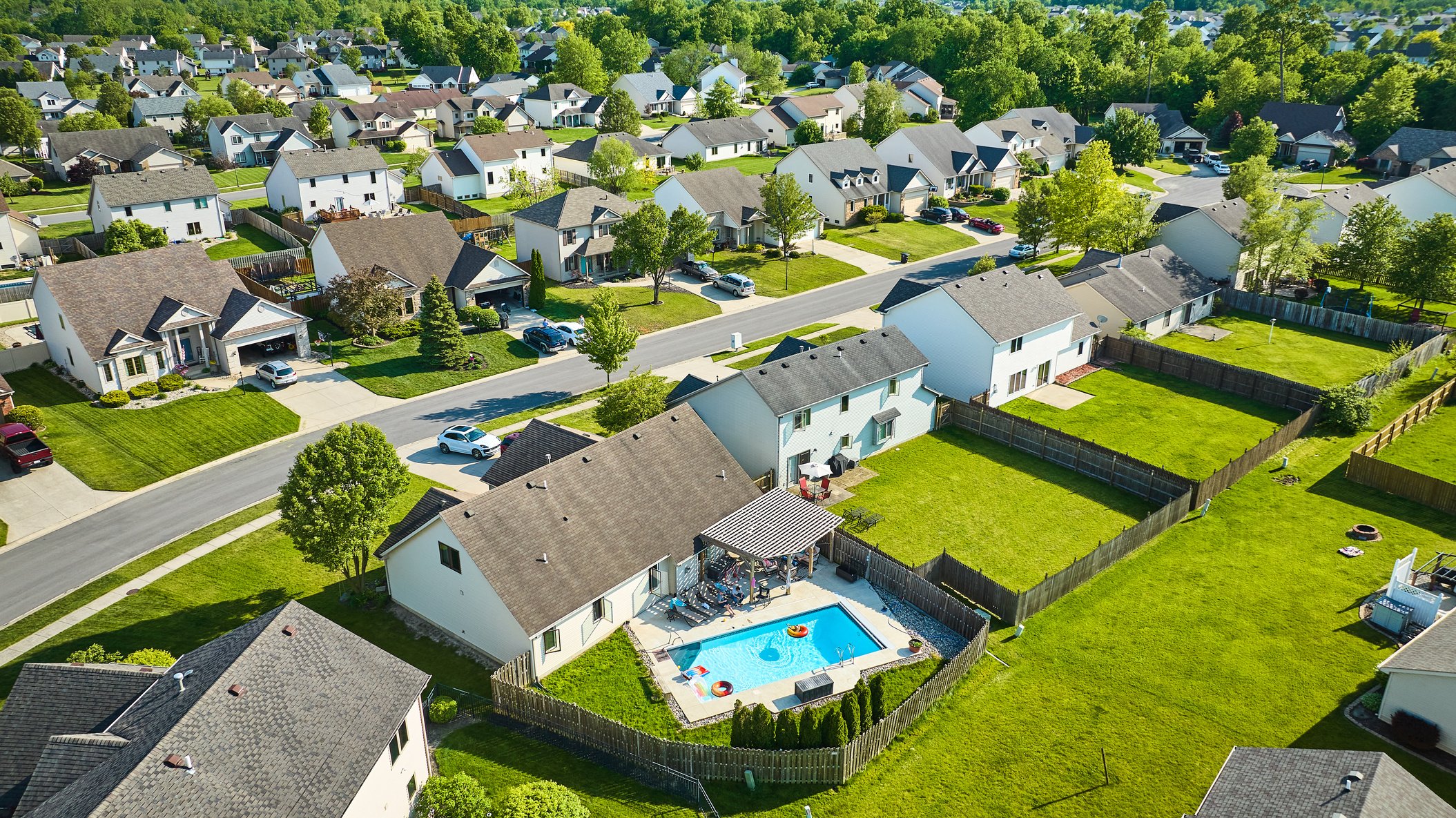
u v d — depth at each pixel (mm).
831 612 41906
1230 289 86188
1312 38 177000
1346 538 47375
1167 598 42531
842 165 112688
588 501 41250
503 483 45812
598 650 39000
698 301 86125
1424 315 80625
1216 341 76500
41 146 136750
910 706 34344
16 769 28156
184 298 67125
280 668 28344
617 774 32219
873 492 52812
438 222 83812
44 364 67375
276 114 156250
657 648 39219
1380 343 75750
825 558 46156
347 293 73062
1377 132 144250
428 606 40531
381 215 112500
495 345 73812
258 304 67062
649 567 40688
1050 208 96438
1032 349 65938
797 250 101625
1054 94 183375
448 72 199875
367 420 60844
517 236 91938
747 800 31297
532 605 36531
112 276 65562
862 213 111438
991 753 33375
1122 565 45188
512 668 35625
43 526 48312
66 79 188250
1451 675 31906
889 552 46438
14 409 57781
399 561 40781
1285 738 33969
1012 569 45031
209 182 100062
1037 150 140750
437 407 63125
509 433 58969
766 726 31844
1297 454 56531
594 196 92188
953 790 31734
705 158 143125
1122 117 142250
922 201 118938
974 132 139250
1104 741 33938
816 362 54656
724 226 102125
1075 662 38281
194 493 51781
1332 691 36406
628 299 85312
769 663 38344
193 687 27344
